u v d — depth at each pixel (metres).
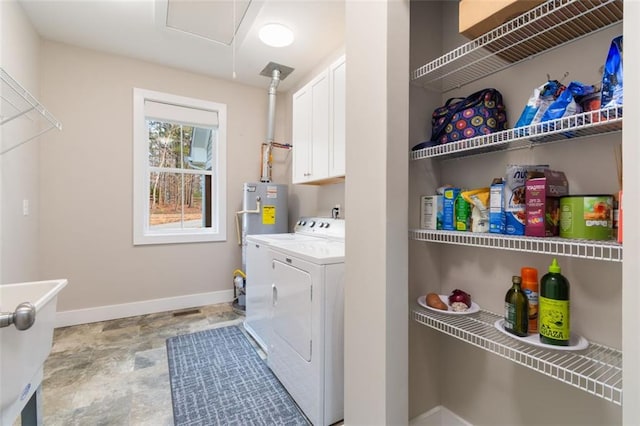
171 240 3.32
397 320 1.13
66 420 1.56
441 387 1.49
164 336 2.61
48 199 2.77
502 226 1.06
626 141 0.65
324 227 2.69
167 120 3.29
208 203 3.67
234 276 3.53
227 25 2.53
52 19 2.47
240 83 3.67
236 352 2.31
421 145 1.30
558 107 0.89
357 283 1.23
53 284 1.29
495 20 0.98
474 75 1.34
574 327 1.04
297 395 1.70
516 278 1.07
